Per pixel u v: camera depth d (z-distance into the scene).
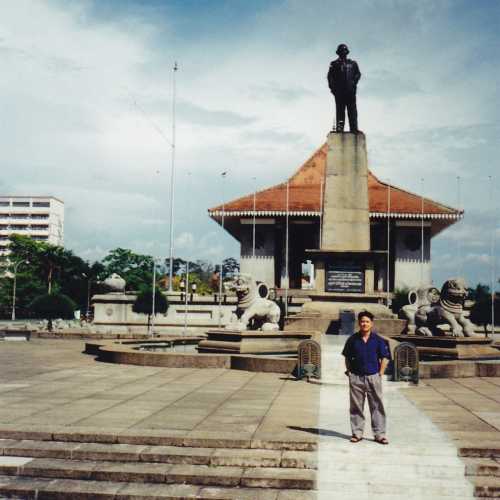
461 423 8.94
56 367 15.88
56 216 141.62
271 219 54.69
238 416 9.09
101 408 9.65
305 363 13.47
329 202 21.30
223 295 43.31
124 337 30.59
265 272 56.69
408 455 7.33
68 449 7.45
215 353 17.11
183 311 43.12
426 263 55.84
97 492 6.52
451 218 52.34
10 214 138.88
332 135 21.56
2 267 85.62
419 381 13.77
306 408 9.89
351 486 6.62
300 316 20.36
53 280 91.19
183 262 110.62
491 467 6.94
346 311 19.73
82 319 58.22
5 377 13.72
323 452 7.37
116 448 7.51
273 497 6.41
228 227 61.12
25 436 7.87
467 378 14.40
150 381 13.09
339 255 20.95
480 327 37.50
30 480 6.89
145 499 6.43
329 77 22.09
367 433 8.20
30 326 45.28
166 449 7.48
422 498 6.40
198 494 6.49
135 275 94.38
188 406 9.92
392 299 45.69
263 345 17.22
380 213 52.22
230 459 7.17
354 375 7.81
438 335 19.39
